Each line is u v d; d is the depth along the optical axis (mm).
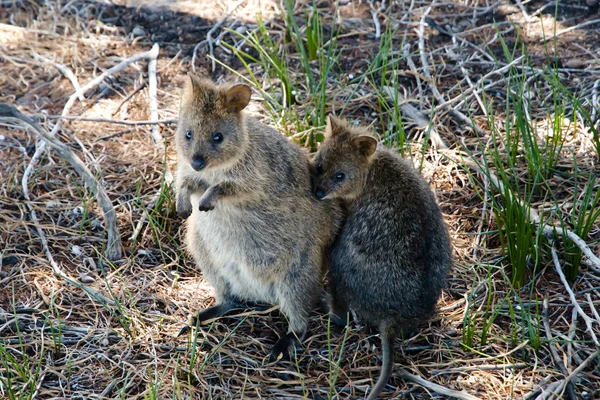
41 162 12836
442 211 12062
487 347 9828
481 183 12344
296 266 10258
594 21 15203
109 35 15672
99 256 11273
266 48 14992
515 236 10852
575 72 14188
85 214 11547
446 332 10141
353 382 9430
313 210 10328
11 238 11500
